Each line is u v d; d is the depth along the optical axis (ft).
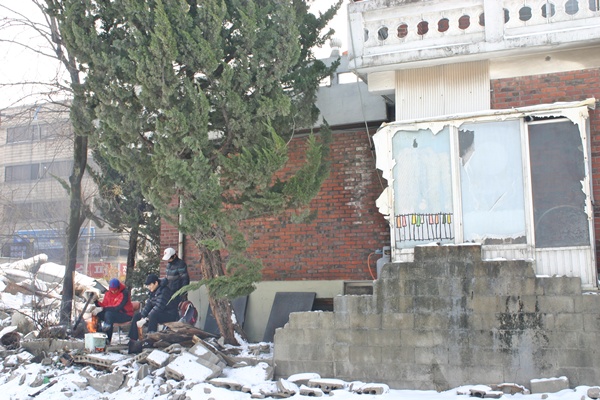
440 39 32.48
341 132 40.86
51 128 51.39
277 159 31.04
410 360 28.14
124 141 32.40
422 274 28.55
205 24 31.45
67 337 38.04
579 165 28.71
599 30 29.45
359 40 33.45
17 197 72.33
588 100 28.68
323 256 40.14
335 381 28.14
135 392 28.68
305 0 36.45
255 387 27.96
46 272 59.00
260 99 32.27
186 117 31.12
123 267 100.12
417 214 30.91
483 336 27.37
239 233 31.73
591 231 28.17
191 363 29.66
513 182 29.66
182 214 31.68
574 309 26.35
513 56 32.07
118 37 33.60
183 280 35.65
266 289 40.60
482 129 30.42
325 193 40.63
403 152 31.55
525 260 27.32
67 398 29.14
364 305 29.09
